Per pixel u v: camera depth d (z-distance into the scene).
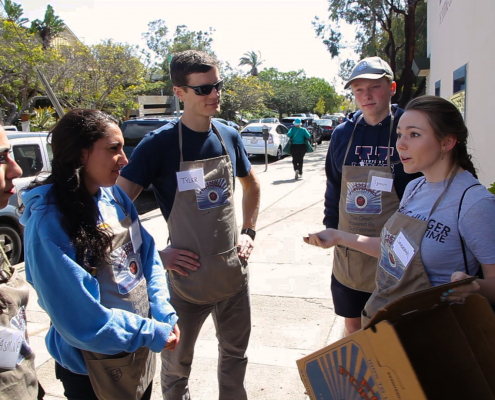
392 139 2.47
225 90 39.66
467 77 5.95
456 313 1.43
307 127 23.77
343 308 2.72
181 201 2.25
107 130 1.64
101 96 24.03
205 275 2.25
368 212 2.51
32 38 20.12
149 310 1.84
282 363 3.15
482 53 5.12
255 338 3.51
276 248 5.70
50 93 4.84
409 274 1.65
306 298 4.19
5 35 18.73
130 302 1.72
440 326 1.44
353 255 2.54
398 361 1.20
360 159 2.57
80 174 1.63
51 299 1.53
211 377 3.05
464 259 1.58
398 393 1.21
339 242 2.14
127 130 10.38
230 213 2.34
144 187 2.29
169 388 2.43
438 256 1.59
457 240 1.57
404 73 16.97
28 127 20.25
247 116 41.81
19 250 5.58
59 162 1.61
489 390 1.36
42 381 3.08
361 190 2.52
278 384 2.93
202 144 2.30
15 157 5.58
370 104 2.46
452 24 7.33
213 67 2.20
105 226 1.69
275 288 4.45
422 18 19.09
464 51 6.21
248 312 2.47
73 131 1.59
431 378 1.46
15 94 21.62
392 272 1.75
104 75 23.72
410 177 2.45
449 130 1.59
